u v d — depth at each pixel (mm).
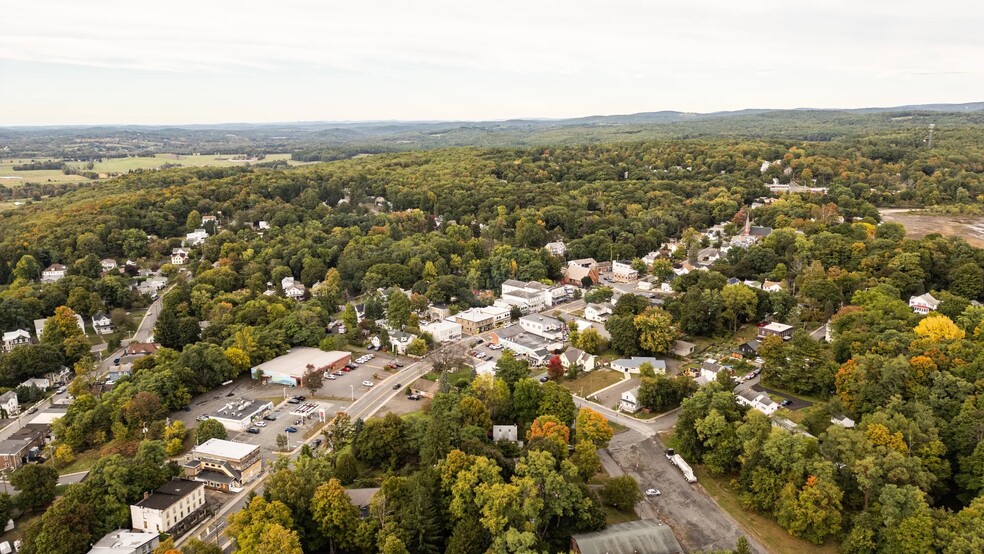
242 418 146500
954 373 130375
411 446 125812
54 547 98250
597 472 125938
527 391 142750
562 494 106375
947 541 95188
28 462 136250
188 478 121000
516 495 102938
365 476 122500
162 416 146750
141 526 107000
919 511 99375
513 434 134250
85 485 109812
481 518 102000
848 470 110938
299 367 176250
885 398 127875
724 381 149000
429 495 105812
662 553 101375
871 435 115312
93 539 103875
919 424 117375
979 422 113750
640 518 113625
